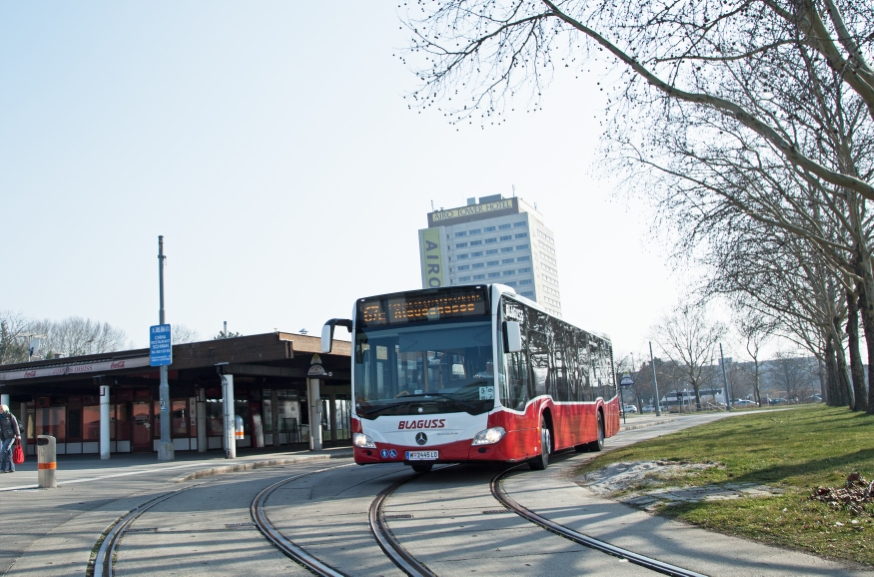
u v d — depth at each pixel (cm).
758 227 2984
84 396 3697
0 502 1319
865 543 677
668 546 727
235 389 3500
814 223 2927
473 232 17788
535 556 715
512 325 1334
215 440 3466
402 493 1256
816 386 14075
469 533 846
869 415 2691
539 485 1281
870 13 1177
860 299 2806
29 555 796
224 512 1120
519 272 17362
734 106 1271
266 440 3659
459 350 1345
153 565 729
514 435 1347
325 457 2739
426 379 1342
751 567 632
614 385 2572
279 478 1733
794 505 858
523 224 17425
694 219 2825
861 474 980
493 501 1101
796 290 3947
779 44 1221
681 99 1355
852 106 2516
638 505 973
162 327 2809
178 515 1101
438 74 1362
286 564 718
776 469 1130
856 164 2730
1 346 7225
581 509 979
